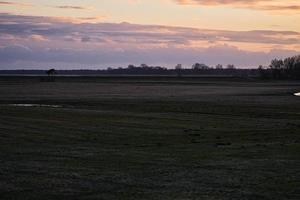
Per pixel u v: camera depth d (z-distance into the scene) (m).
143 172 20.03
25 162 22.39
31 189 16.81
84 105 65.75
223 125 42.34
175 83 192.25
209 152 26.02
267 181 18.27
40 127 38.47
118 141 31.20
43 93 101.00
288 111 58.31
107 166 21.44
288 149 27.17
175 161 22.88
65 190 16.70
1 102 71.06
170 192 16.47
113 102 72.69
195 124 42.88
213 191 16.61
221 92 113.06
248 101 78.06
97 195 16.03
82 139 32.16
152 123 43.16
